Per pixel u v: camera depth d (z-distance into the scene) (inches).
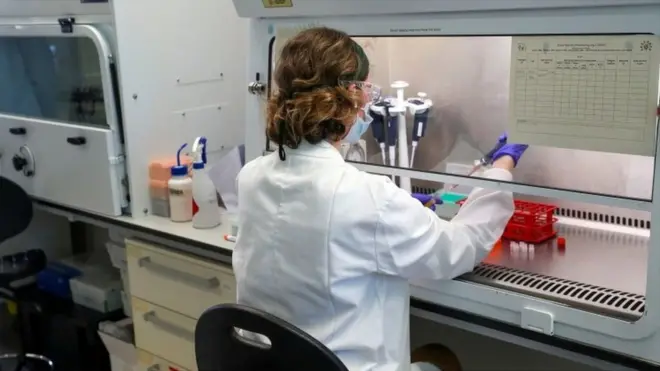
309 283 54.3
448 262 57.7
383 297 57.1
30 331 117.2
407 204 54.6
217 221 89.4
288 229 55.0
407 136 72.1
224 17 98.9
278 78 55.6
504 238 73.8
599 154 58.7
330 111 53.2
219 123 101.8
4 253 122.3
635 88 53.2
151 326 93.0
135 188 92.7
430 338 98.0
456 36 63.4
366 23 66.9
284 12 71.9
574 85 56.4
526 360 89.5
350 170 55.6
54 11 95.0
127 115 90.0
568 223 76.5
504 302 60.7
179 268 86.9
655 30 51.1
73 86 97.8
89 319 111.7
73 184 98.0
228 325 52.5
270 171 57.7
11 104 108.7
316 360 48.8
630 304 57.0
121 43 87.7
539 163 63.2
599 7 53.2
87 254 131.9
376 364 57.3
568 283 61.7
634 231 72.7
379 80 72.4
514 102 60.4
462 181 65.5
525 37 58.3
